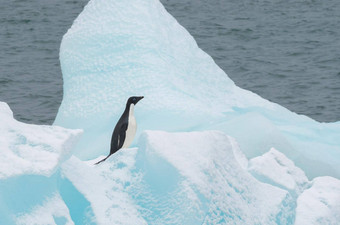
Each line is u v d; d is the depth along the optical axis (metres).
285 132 27.28
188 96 27.95
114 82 28.28
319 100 56.28
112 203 14.15
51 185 13.16
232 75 67.38
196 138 15.44
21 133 13.31
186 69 30.03
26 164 12.41
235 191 15.64
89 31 30.42
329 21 100.19
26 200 12.44
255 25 96.94
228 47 81.88
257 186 16.62
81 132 13.83
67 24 96.31
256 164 18.25
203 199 14.16
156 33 29.98
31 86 60.50
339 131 28.17
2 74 65.31
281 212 16.55
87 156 25.38
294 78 64.88
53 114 51.97
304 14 107.00
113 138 20.73
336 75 65.44
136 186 14.72
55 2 114.00
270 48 81.06
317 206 17.00
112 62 29.02
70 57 30.19
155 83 27.77
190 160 14.68
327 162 23.81
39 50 78.25
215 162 15.36
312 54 76.94
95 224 13.59
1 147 12.84
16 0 114.56
